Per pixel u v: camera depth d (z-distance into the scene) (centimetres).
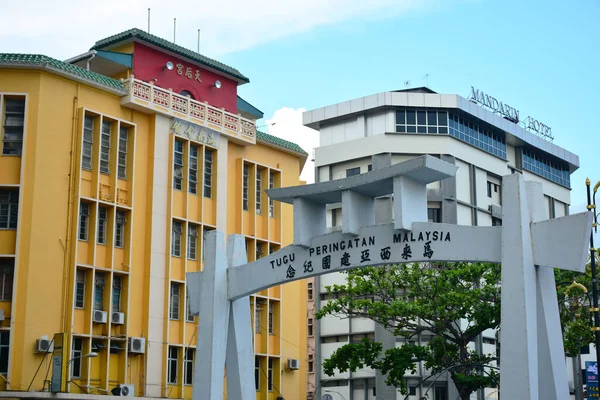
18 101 2941
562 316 2992
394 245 1508
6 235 2855
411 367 2878
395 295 3042
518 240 1369
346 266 1559
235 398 1683
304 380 3778
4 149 2909
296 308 3809
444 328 2927
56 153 2934
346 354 2891
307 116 5631
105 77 3119
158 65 3416
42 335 2802
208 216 3431
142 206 3206
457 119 5409
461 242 1442
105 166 3094
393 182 1502
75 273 2897
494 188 5678
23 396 2697
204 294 1695
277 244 3738
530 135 5994
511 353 1340
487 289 2838
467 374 2897
